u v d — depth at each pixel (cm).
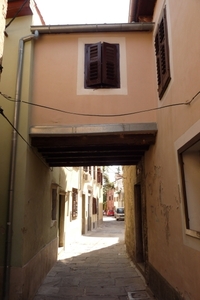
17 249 480
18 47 559
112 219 3612
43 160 662
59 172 959
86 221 1705
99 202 2470
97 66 550
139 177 738
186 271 359
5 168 510
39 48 572
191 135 338
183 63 368
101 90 547
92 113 538
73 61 565
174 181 413
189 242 347
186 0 352
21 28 567
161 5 487
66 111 540
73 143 539
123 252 1045
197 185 368
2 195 499
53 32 568
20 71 538
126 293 573
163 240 481
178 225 394
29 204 534
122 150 602
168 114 445
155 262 543
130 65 560
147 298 538
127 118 535
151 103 542
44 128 530
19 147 515
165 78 448
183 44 366
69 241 1197
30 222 541
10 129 523
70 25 561
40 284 626
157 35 519
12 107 529
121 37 575
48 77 557
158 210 518
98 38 575
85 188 1684
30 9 560
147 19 584
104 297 551
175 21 402
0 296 461
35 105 543
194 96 327
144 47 568
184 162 381
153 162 555
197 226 358
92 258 935
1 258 479
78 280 671
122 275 714
